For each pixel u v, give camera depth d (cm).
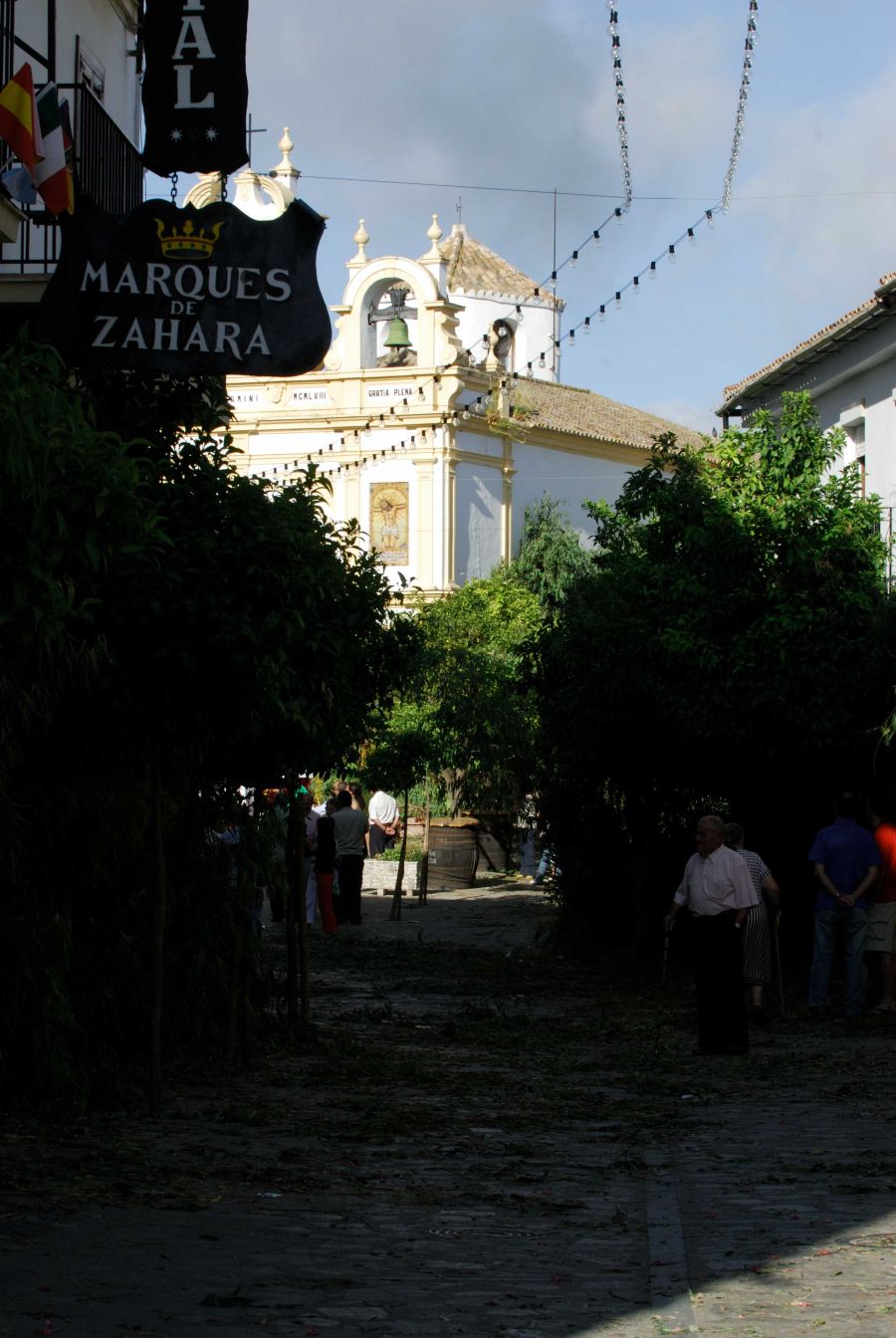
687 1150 977
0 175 1251
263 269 1255
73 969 1059
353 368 5028
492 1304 622
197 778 1197
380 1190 838
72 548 812
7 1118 952
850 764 2025
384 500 5028
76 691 977
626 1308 620
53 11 1444
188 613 962
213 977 1234
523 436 5272
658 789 2172
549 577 5128
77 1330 564
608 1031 1545
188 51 1283
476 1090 1188
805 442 2025
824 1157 949
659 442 2175
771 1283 655
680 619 1928
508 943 2488
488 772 3384
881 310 2409
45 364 860
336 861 2773
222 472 1052
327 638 1062
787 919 2155
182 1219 744
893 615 1936
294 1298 620
